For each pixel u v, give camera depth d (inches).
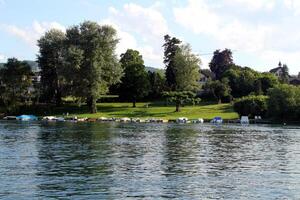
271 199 1170.6
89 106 6643.7
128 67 7007.9
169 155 2039.9
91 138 2883.9
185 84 7199.8
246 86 7696.9
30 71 6648.6
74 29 6136.8
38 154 2007.9
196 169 1641.2
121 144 2503.7
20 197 1152.8
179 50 7342.5
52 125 4466.0
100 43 5949.8
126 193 1213.7
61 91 6540.4
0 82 6471.5
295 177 1501.0
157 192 1230.9
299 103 5364.2
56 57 6446.9
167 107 6904.5
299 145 2613.2
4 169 1569.9
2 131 3464.6
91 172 1540.4
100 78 5866.1
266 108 5629.9
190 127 4384.8
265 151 2277.3
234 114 6097.4
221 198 1174.3
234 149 2348.7
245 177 1488.7
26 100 6815.9
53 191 1227.9
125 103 7539.4
